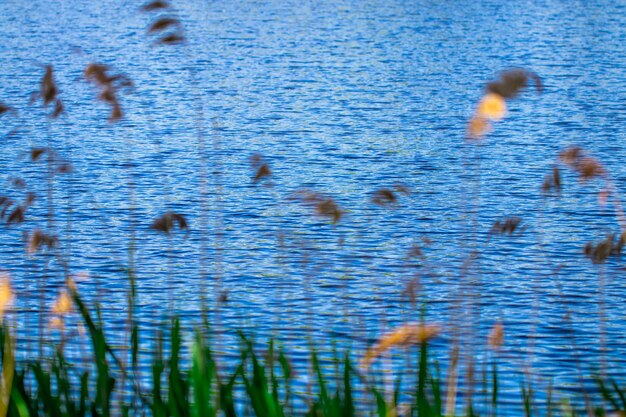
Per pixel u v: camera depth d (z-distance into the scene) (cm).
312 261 2205
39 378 700
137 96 5056
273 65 6269
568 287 2031
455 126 4328
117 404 755
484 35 7688
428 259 2238
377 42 7406
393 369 895
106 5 9956
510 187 3094
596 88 5284
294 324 1670
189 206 2842
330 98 5088
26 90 5256
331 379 858
